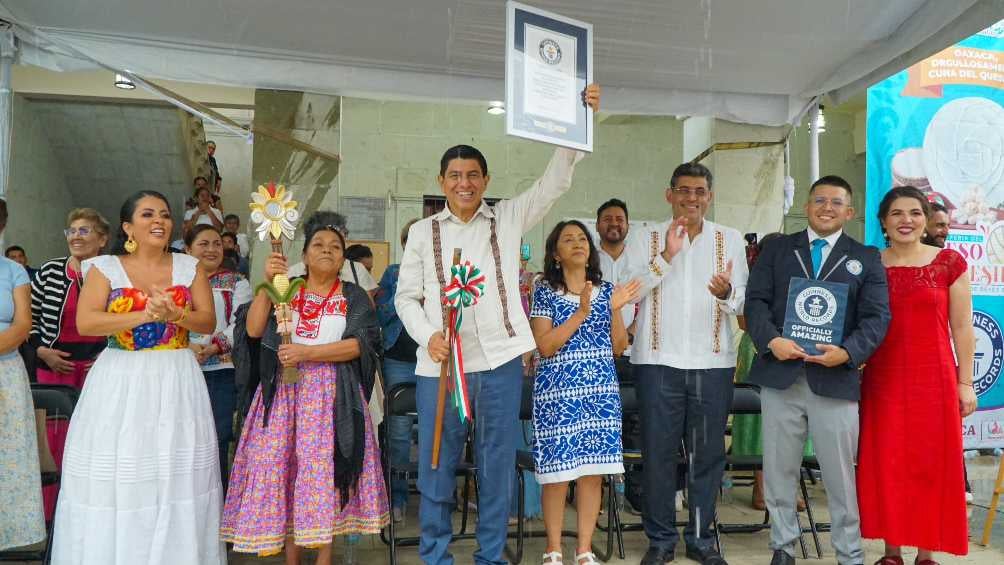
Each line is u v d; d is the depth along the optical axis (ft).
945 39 12.99
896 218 11.01
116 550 8.98
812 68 15.24
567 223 11.14
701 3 12.43
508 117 8.98
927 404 10.62
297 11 12.96
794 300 10.82
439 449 9.91
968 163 17.81
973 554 12.44
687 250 11.82
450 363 9.53
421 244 10.34
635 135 28.30
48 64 14.05
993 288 17.94
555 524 10.82
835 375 10.55
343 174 26.91
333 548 12.30
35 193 31.27
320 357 10.00
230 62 14.96
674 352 11.54
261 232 9.87
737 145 18.28
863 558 11.35
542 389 10.81
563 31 9.54
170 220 9.83
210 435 9.88
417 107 27.30
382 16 13.16
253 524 9.59
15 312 10.26
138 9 12.92
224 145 36.09
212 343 12.34
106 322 9.21
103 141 31.68
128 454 9.04
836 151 32.09
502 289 10.05
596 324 10.91
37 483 10.28
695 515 11.60
